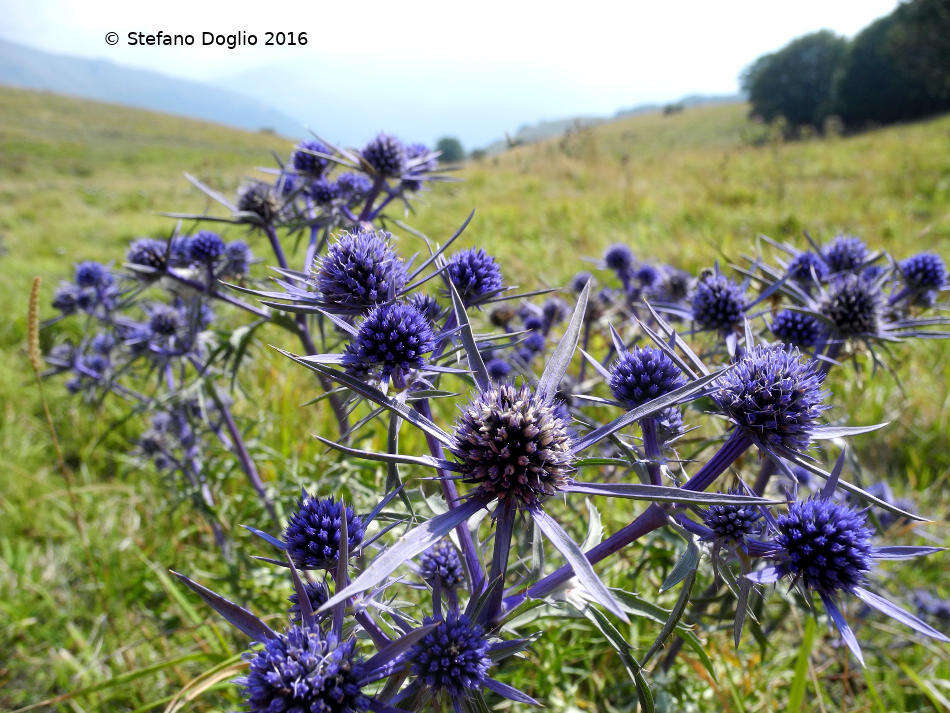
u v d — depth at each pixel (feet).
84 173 137.39
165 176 132.67
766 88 256.32
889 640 13.79
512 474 5.52
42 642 14.26
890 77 216.54
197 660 12.59
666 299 16.19
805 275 12.73
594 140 87.97
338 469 12.34
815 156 89.45
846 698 12.34
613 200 59.72
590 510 7.20
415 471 17.03
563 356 6.28
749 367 6.93
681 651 11.96
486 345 8.21
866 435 19.58
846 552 6.01
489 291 8.52
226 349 11.93
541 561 6.56
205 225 49.19
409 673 5.80
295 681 5.30
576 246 43.65
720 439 8.33
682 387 5.88
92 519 18.04
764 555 6.47
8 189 101.40
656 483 6.68
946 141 90.89
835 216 48.60
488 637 6.18
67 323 29.53
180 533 17.01
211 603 5.71
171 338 14.55
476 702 5.96
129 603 15.11
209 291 11.94
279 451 19.08
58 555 16.76
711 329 11.19
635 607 6.51
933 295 11.96
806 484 12.06
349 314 7.36
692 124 279.69
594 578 4.80
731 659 11.80
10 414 23.12
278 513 14.20
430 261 7.53
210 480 15.47
